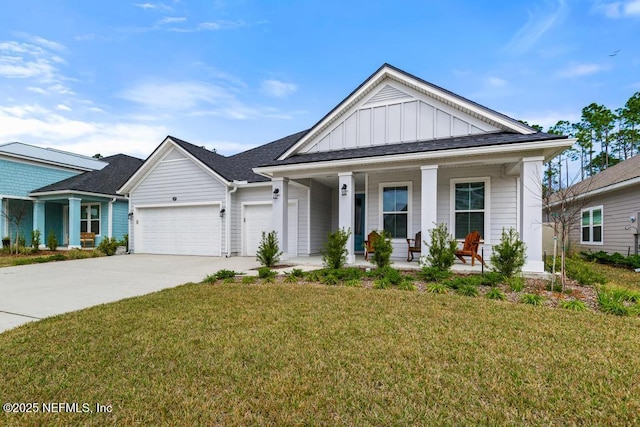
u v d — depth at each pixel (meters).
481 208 9.75
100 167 21.95
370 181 10.88
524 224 7.68
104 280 8.38
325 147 10.98
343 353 3.47
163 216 15.38
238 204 14.42
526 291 6.25
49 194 17.27
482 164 8.55
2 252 14.99
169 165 15.20
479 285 6.68
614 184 12.38
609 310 4.93
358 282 7.04
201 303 5.52
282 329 4.20
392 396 2.68
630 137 31.73
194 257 13.80
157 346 3.71
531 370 3.08
